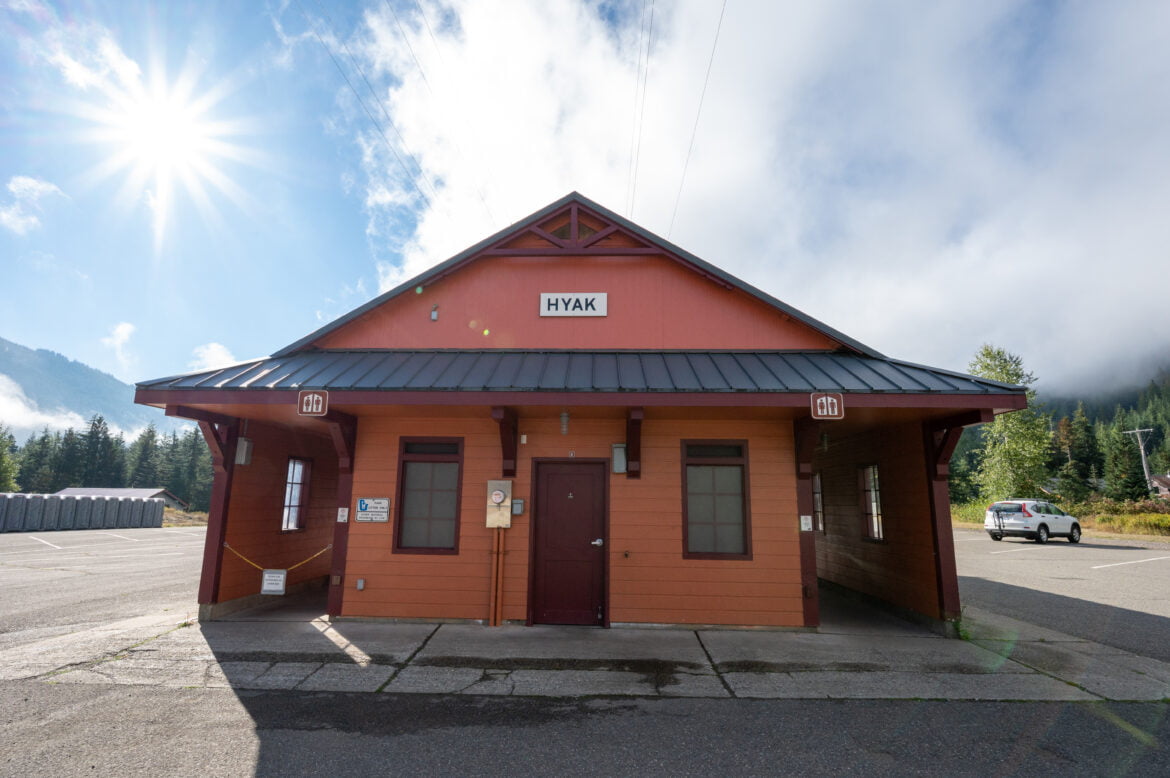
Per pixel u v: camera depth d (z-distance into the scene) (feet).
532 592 26.66
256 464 30.66
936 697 17.83
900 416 26.89
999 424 121.39
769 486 27.25
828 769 13.21
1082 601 34.47
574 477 27.84
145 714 15.93
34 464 288.10
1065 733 15.23
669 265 31.01
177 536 89.45
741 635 25.08
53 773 12.49
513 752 13.99
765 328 30.09
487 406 24.88
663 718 16.14
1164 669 20.67
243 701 17.01
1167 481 185.06
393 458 28.17
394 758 13.57
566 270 31.17
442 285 31.12
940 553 26.03
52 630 25.09
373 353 29.78
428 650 22.24
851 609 31.96
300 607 30.53
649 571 26.66
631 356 28.81
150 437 308.60
